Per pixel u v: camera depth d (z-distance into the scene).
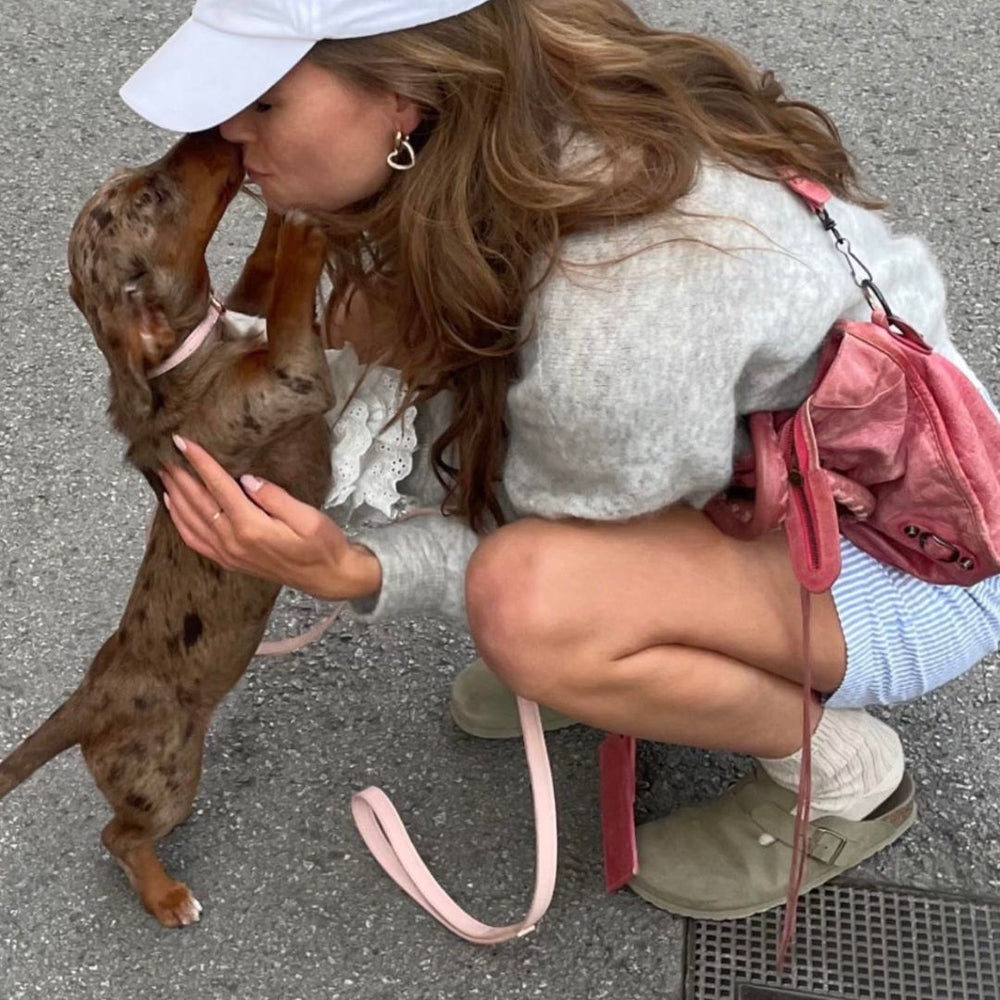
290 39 1.03
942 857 1.41
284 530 1.18
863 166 2.08
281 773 1.53
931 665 1.29
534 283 1.10
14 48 2.41
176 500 1.24
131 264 1.16
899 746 1.38
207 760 1.54
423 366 1.16
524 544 1.21
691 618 1.22
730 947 1.37
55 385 1.90
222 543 1.22
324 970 1.38
